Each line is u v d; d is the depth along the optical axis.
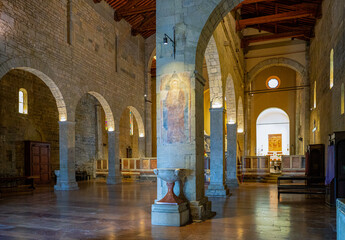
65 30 13.53
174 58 7.37
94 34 15.80
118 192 12.55
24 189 13.83
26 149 16.09
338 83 12.01
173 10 7.48
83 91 14.63
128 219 7.11
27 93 16.50
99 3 16.33
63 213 7.92
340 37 11.62
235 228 6.19
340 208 3.58
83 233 5.87
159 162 7.30
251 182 18.12
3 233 5.91
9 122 15.13
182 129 7.20
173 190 7.06
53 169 18.41
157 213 6.51
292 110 27.52
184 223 6.55
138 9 17.56
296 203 9.52
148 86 21.94
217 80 11.92
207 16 7.21
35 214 7.81
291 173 18.16
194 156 7.08
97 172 20.70
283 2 19.48
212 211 7.99
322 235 5.66
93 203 9.57
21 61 10.95
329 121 14.03
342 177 8.60
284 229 6.11
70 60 13.73
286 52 23.16
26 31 11.26
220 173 11.38
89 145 21.38
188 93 7.21
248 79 23.91
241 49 22.56
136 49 20.86
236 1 7.37
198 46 7.37
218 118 11.70
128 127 25.48
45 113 17.97
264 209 8.41
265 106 28.14
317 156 15.19
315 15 17.31
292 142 27.39
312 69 20.56
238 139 20.86
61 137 13.54
